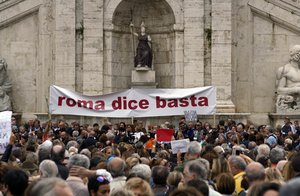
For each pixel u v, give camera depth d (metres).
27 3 43.28
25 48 43.50
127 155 21.45
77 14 42.91
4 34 43.44
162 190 14.96
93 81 42.72
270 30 44.09
